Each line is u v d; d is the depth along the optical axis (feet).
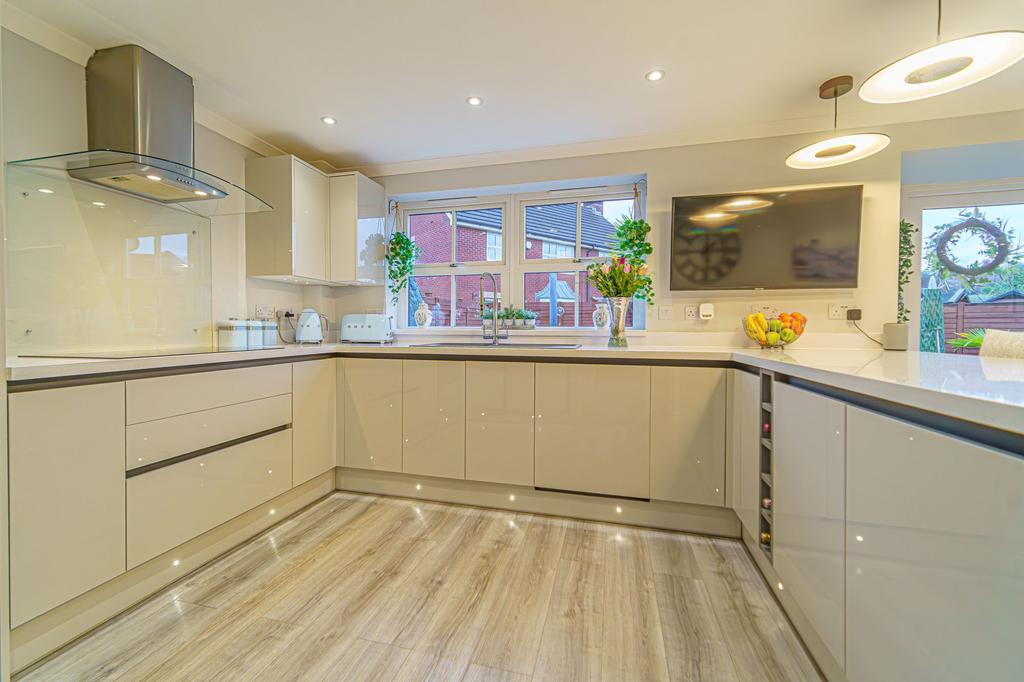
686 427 6.91
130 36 6.03
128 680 3.92
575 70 6.84
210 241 8.38
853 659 3.23
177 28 5.87
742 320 8.88
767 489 5.44
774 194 8.43
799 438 4.30
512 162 10.16
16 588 3.89
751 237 8.55
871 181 8.16
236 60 6.61
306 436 7.89
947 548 2.26
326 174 10.09
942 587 2.29
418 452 8.21
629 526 7.23
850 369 3.57
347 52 6.41
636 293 9.37
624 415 7.16
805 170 8.48
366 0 5.33
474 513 7.72
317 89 7.44
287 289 10.47
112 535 4.72
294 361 7.61
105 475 4.66
